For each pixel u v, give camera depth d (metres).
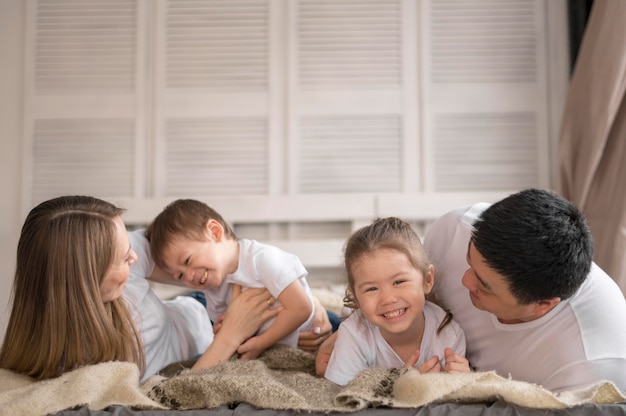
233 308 1.49
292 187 2.83
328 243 2.74
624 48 2.24
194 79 2.86
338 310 1.98
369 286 1.23
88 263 1.23
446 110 2.83
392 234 1.25
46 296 1.23
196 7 2.87
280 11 2.86
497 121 2.82
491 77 2.83
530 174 2.81
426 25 2.84
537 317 1.16
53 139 2.86
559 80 2.81
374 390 1.12
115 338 1.25
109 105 2.85
